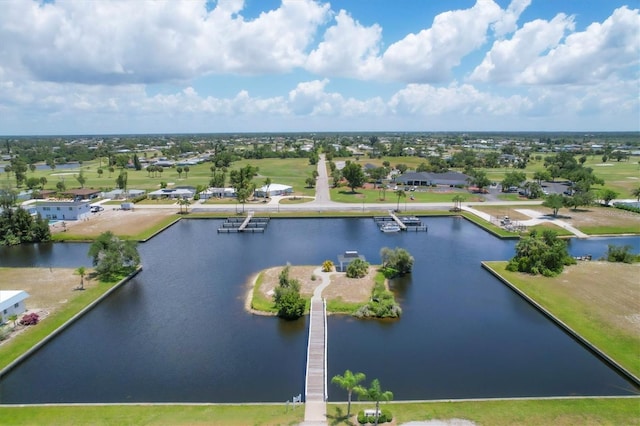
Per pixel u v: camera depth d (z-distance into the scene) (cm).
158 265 7981
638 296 6128
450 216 12131
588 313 5603
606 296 6147
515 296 6431
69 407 3741
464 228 10812
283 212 12412
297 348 5000
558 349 4928
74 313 5781
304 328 5491
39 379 4394
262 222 11288
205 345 5072
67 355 4866
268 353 4888
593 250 8756
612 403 3747
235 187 14988
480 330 5388
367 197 14662
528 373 4434
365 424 3444
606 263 7712
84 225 10806
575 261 7681
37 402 4012
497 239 9725
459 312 5903
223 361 4722
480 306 6094
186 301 6334
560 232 9919
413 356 4775
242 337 5256
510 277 7038
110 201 14038
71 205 11388
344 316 5759
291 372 4506
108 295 6538
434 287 6800
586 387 4184
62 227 10594
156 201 14138
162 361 4728
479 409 3662
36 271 7519
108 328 5512
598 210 12288
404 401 3831
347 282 6850
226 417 3584
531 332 5331
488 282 7019
